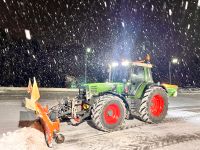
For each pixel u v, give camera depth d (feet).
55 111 20.94
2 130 21.15
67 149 17.06
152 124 24.58
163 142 18.63
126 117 24.44
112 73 26.37
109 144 18.19
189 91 75.46
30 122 23.02
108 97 21.65
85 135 20.44
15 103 39.17
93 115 21.17
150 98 24.44
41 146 16.66
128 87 24.52
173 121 26.17
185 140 19.17
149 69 26.68
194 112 32.07
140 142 18.66
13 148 15.60
